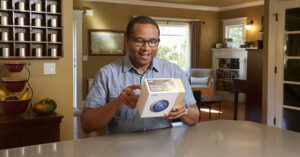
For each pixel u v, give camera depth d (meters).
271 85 3.97
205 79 7.54
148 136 1.19
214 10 8.65
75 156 0.96
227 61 8.18
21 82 2.39
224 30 8.55
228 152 1.02
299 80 3.61
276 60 3.89
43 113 2.45
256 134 1.25
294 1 3.60
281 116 3.86
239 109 6.66
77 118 5.68
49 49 2.73
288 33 3.71
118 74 1.41
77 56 6.93
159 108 1.08
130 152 1.00
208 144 1.10
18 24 2.54
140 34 1.24
